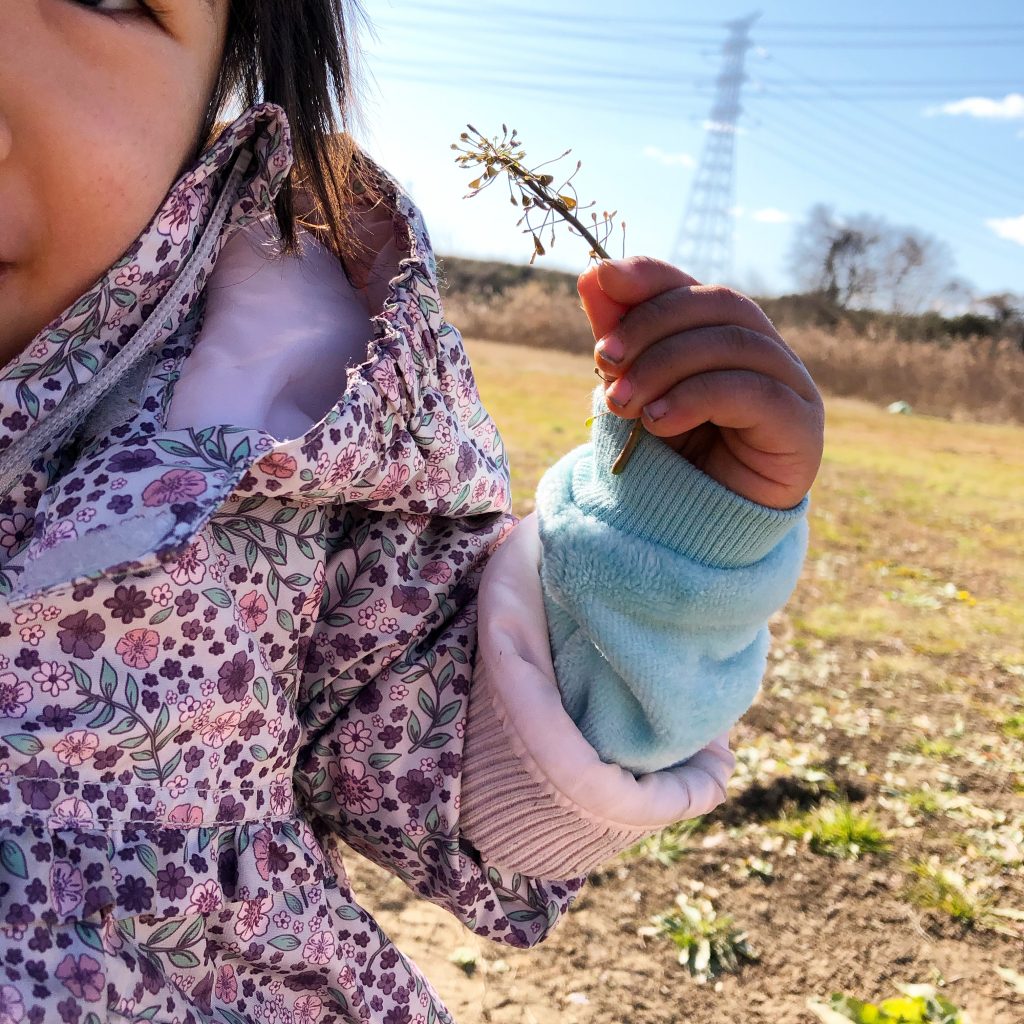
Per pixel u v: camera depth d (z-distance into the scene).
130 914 0.24
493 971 0.82
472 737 0.31
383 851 0.32
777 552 0.30
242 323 0.29
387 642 0.31
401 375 0.29
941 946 0.88
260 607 0.28
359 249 0.33
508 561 0.32
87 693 0.25
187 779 0.26
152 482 0.24
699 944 0.86
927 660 1.56
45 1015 0.22
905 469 3.55
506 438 3.02
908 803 1.09
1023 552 2.37
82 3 0.23
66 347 0.25
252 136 0.28
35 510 0.25
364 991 0.30
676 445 0.30
